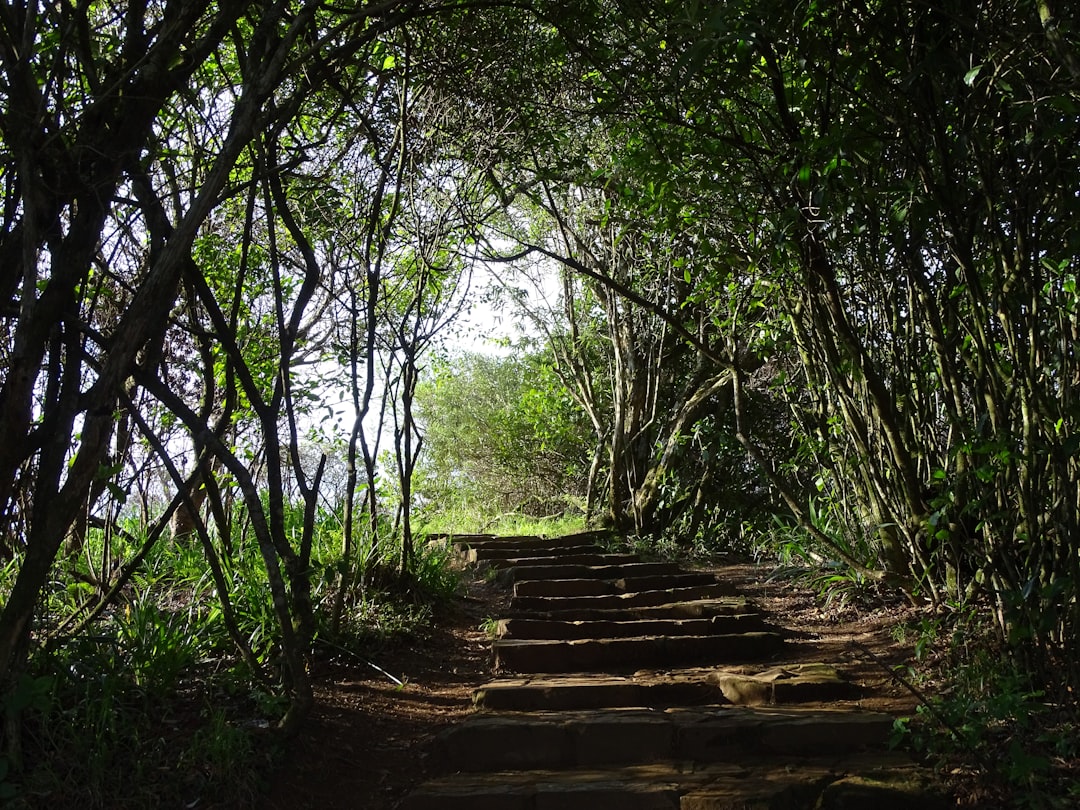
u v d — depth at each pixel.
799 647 5.52
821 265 5.19
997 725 3.67
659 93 5.04
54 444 3.12
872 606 6.07
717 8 3.61
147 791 3.20
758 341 7.11
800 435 7.31
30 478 3.91
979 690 3.91
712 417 11.02
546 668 5.27
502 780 3.73
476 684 5.03
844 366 5.50
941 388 5.15
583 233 10.81
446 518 15.37
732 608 6.14
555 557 8.69
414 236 6.10
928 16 3.86
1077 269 3.96
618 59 5.21
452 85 5.56
